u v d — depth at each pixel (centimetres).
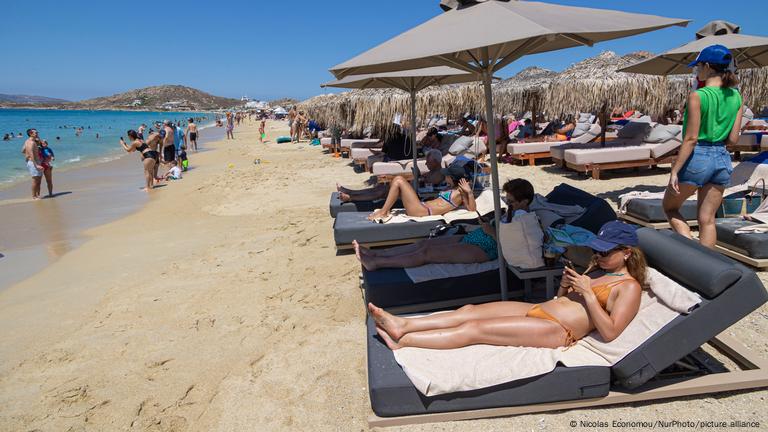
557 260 386
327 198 1027
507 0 335
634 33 329
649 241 326
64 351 410
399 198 719
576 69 1291
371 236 585
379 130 1359
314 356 376
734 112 416
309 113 2227
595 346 283
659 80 1112
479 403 275
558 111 1205
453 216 583
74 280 595
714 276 257
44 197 1244
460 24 299
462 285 402
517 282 408
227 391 339
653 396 279
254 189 1186
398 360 289
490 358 286
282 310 466
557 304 302
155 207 1052
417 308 402
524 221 376
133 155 2472
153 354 397
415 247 446
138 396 340
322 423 296
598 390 275
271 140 3156
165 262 642
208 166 1834
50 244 780
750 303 258
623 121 1819
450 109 1302
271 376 353
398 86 756
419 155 1256
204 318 460
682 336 262
